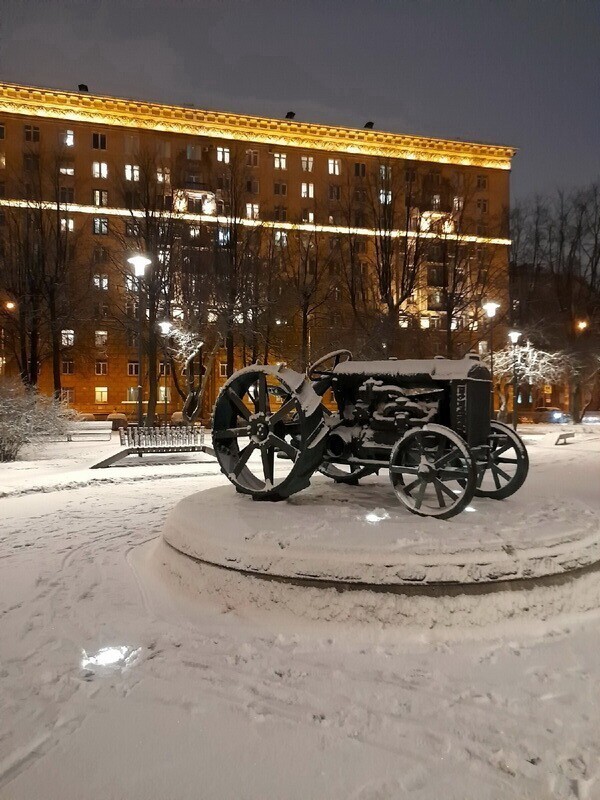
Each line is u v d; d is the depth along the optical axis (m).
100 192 47.69
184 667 4.20
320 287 38.59
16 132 46.56
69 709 3.65
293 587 4.92
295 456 6.58
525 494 7.91
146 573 6.32
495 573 4.83
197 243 34.44
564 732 3.35
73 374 46.19
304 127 51.41
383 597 4.75
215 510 6.29
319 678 4.02
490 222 50.72
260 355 37.72
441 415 6.67
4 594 5.79
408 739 3.30
